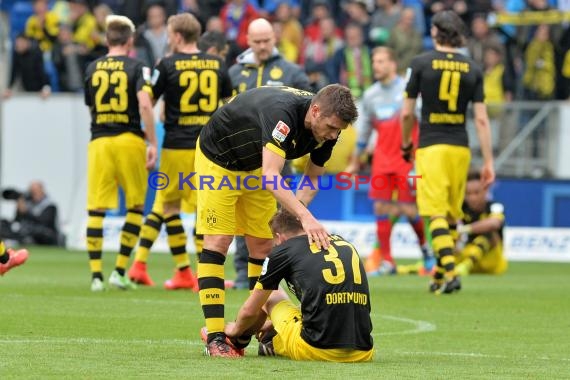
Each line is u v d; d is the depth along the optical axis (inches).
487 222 1872.5
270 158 827.4
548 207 2306.8
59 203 2549.2
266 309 868.6
